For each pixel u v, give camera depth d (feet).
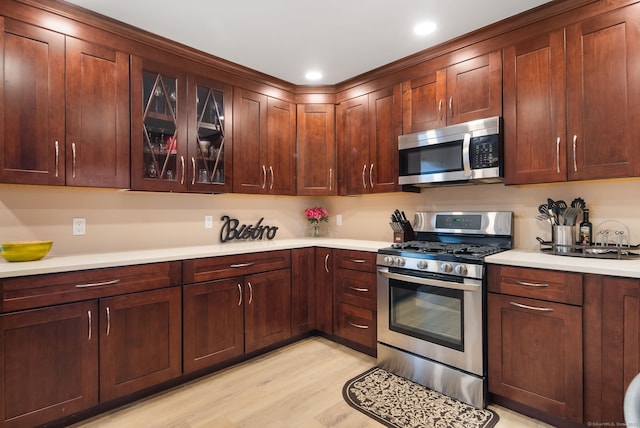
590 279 5.52
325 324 9.86
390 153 9.45
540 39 6.89
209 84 8.87
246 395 7.07
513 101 7.26
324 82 10.64
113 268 6.41
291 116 10.76
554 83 6.72
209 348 7.77
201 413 6.45
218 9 6.72
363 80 10.03
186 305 7.39
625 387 5.23
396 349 7.98
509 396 6.38
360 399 6.91
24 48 6.21
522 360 6.23
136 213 8.50
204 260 7.69
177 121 8.26
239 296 8.34
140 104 7.63
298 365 8.43
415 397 7.00
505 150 7.40
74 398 5.99
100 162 7.07
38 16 6.34
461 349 6.86
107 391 6.33
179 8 6.68
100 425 6.07
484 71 7.68
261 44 8.15
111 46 7.22
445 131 8.13
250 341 8.55
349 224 11.78
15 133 6.13
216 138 9.11
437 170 8.33
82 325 6.07
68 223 7.52
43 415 5.69
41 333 5.68
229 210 10.34
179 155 8.27
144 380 6.79
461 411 6.50
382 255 8.27
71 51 6.71
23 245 6.16
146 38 7.62
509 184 7.38
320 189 10.80
